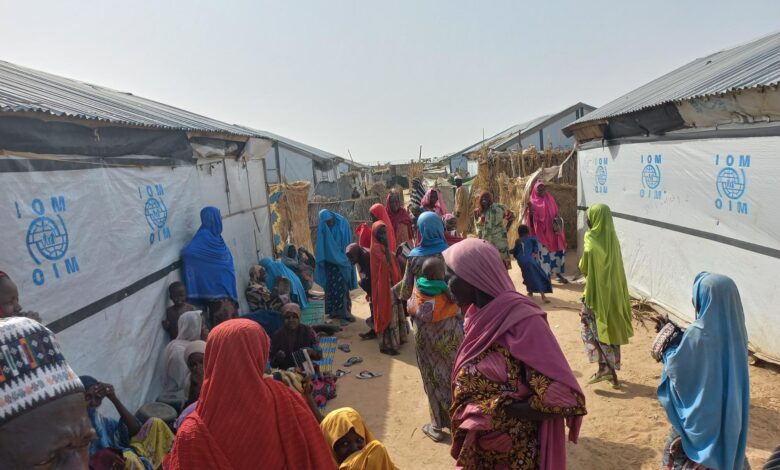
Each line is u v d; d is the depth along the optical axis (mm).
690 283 7551
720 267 6852
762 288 6117
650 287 8688
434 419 5004
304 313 8734
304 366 5234
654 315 8180
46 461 1092
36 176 3947
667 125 7758
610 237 5660
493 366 2549
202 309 6648
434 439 5043
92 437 1219
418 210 13039
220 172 8398
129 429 4090
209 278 6629
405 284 5656
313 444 2365
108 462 3477
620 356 6391
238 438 2207
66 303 4203
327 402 5969
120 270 5094
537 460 2590
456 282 2787
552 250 10766
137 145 5594
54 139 4145
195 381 4496
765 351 6141
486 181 17328
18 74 5824
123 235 5215
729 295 3217
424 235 5551
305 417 2406
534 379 2479
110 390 3852
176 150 6559
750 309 6328
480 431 2613
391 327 7445
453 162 41469
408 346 7805
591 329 5922
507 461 2607
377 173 42281
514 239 14430
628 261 9367
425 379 4926
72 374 1211
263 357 2385
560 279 10859
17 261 3707
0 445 1043
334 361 7281
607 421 5191
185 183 6965
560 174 13945
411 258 5570
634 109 8328
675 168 7738
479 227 10578
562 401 2449
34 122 3885
